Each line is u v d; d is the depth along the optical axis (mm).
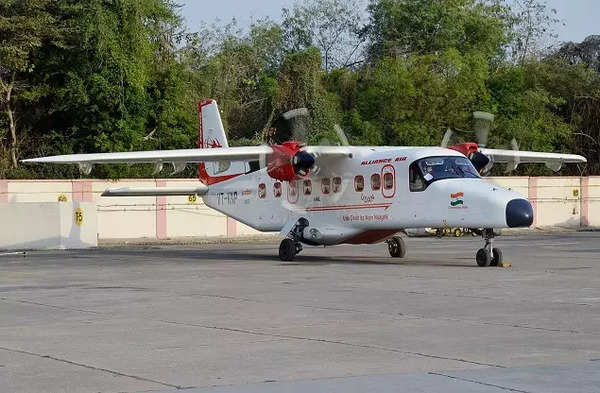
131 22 48125
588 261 24203
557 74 63656
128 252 31016
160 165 25391
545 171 55469
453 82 58438
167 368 9164
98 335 11438
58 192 41531
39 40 47156
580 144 61094
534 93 60312
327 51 78312
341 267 22625
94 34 47188
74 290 17297
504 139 58719
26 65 47281
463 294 15852
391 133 59219
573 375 8562
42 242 32938
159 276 20438
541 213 49344
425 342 10641
